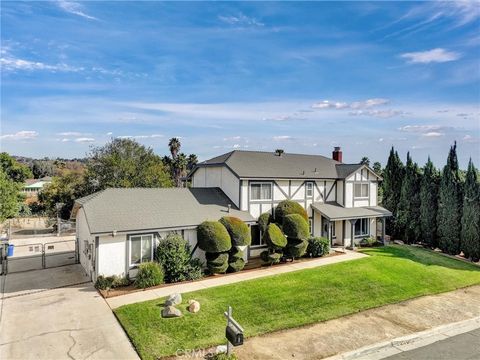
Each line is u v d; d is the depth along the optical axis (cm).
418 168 2917
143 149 3791
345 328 1280
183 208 2033
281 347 1121
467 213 2427
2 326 1206
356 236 2719
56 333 1160
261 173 2339
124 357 1025
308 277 1784
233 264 1875
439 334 1290
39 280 1744
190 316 1295
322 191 2672
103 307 1376
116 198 1939
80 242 2097
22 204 4888
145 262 1730
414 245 2845
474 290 1791
